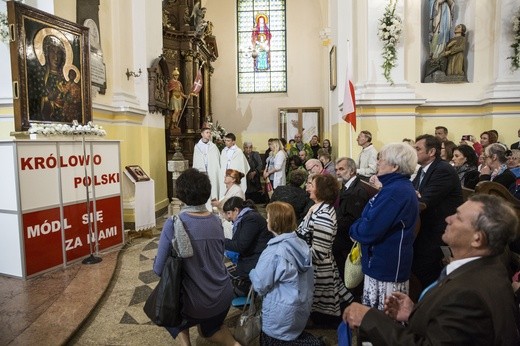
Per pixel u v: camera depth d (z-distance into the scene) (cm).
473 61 726
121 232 500
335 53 838
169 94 898
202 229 235
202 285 233
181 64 1011
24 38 397
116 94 648
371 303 244
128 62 692
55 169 407
